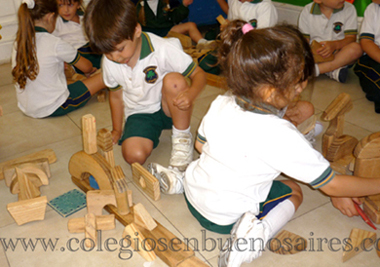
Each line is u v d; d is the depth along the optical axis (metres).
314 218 1.13
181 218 1.14
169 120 1.50
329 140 1.32
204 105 1.83
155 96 1.42
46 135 1.62
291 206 1.06
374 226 1.09
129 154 1.34
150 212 1.17
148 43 1.31
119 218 1.12
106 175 1.13
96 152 1.19
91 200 1.11
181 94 1.26
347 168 1.31
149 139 1.38
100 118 1.76
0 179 1.33
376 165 1.03
